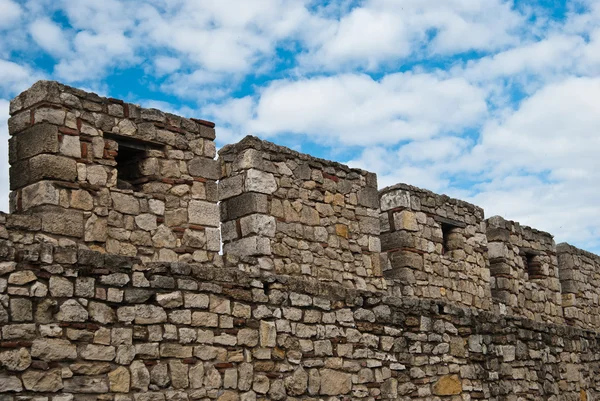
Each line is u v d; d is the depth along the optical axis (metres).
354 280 10.73
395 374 10.37
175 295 8.16
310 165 10.53
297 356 9.20
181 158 9.11
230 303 8.66
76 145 8.17
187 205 9.05
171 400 7.91
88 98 8.38
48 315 7.18
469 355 11.63
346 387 9.70
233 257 9.30
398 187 12.04
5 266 6.99
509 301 14.02
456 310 11.57
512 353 12.52
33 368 7.01
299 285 9.41
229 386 8.46
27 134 8.07
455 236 12.87
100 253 7.64
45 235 7.75
